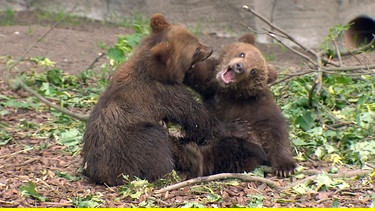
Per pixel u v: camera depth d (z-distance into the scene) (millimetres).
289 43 21859
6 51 18922
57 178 11055
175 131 13227
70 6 24125
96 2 23984
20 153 12344
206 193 10492
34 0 24312
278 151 11531
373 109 14336
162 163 10648
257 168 11539
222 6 22672
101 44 20297
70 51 19594
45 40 20250
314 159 12406
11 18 23234
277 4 22250
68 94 15547
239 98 11844
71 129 13273
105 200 10156
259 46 21672
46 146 12656
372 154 12289
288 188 10781
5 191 10383
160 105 10914
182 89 11102
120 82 11070
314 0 22016
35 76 16266
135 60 11125
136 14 23672
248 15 22250
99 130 10766
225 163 11500
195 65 11609
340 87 15477
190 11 23062
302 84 15258
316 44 21953
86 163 10938
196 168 11352
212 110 12016
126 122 10711
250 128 11680
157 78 10953
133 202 10117
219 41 21969
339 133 13336
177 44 11000
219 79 11273
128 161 10570
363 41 22547
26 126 13766
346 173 11266
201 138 11203
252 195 10430
